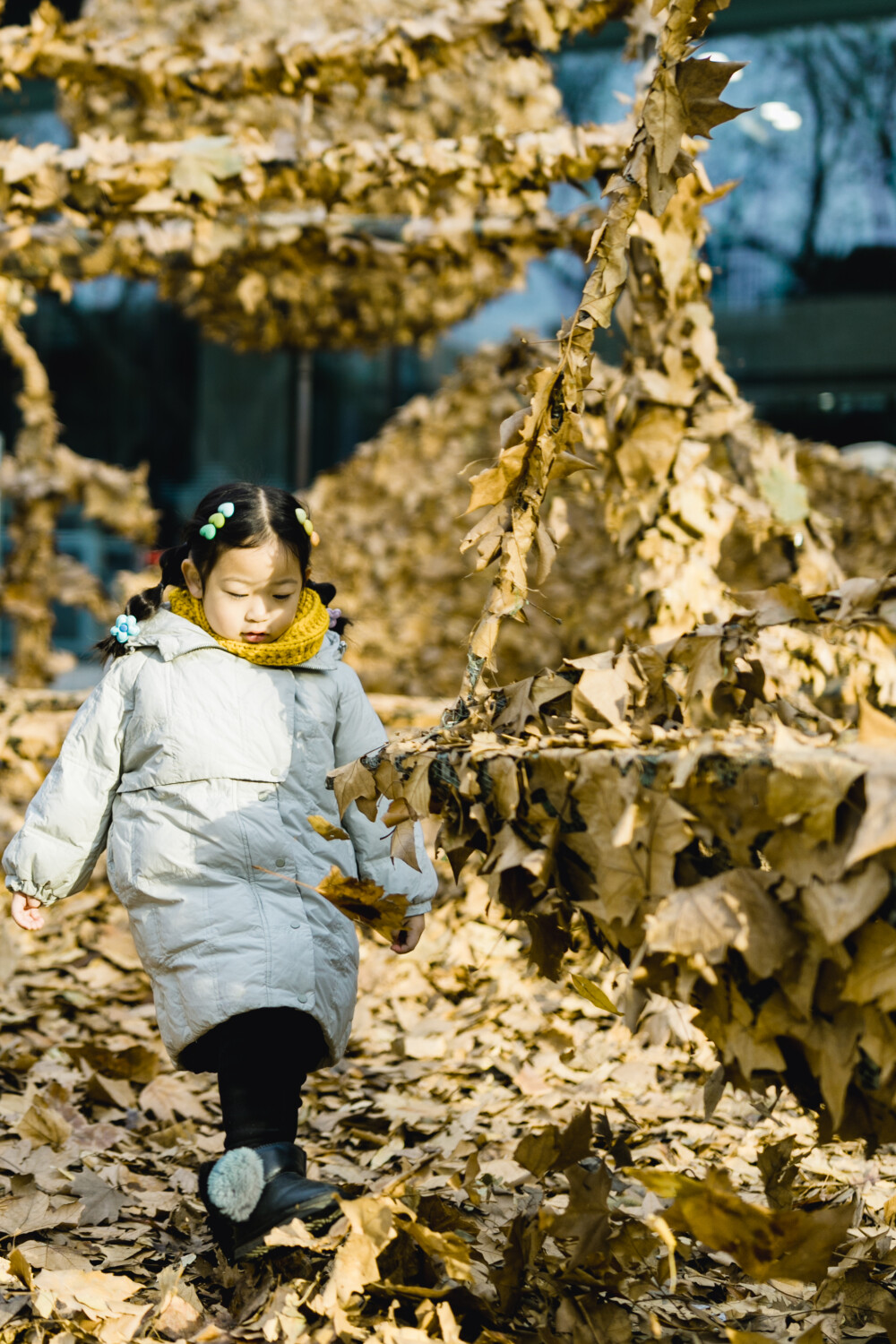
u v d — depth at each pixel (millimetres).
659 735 1434
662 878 1324
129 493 6094
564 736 1567
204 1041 1776
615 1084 2609
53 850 1854
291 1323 1522
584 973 3248
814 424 10375
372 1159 2201
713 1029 1362
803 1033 1294
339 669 2014
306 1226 1574
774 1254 1306
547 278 10398
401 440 7406
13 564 6039
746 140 10148
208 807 1795
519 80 4922
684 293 2988
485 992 3256
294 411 12914
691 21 1764
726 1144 2262
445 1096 2580
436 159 3625
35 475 5980
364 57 3670
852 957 1238
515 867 1490
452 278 6086
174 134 5371
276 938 1746
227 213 3969
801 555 3230
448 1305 1515
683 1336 1537
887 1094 1291
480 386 7289
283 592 1885
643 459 2994
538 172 3602
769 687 1710
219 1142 2307
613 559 6547
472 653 1657
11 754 4164
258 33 5605
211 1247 1836
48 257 4180
